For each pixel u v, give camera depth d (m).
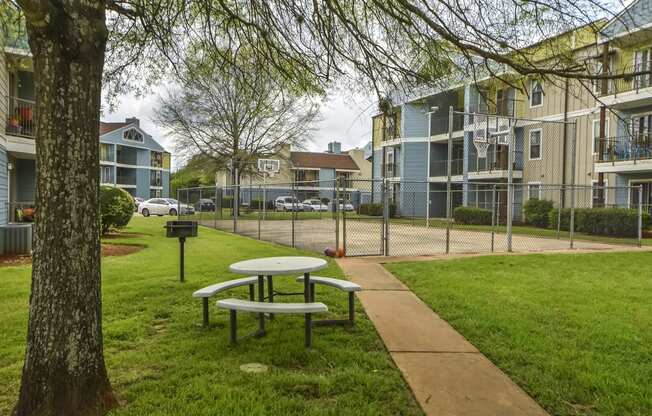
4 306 5.51
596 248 12.84
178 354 4.03
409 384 3.45
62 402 2.70
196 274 7.73
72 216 2.70
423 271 8.34
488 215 22.50
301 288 6.73
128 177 51.91
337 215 10.57
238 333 4.65
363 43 4.72
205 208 35.22
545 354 4.08
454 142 28.59
